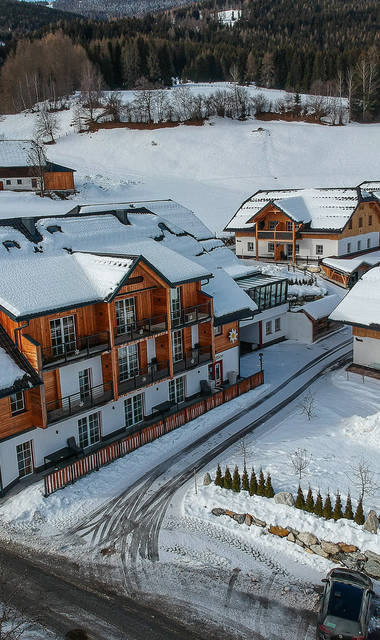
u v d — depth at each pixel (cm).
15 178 9119
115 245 3562
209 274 3534
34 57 16975
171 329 3306
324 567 2158
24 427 2722
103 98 15000
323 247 6538
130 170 11200
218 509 2478
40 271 2991
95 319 3041
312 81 17075
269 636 1845
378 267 4350
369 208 6938
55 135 13362
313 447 2959
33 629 1872
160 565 2191
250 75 18462
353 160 11600
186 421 3378
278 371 4206
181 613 1950
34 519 2478
